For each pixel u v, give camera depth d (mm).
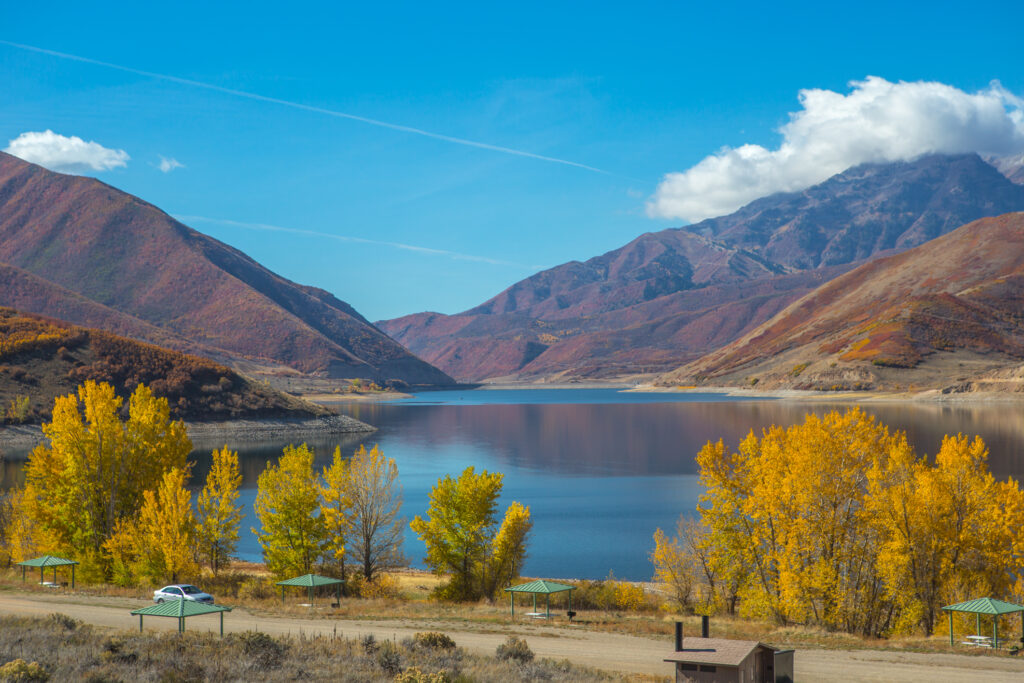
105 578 62875
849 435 51094
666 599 59000
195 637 35406
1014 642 42688
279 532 59375
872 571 50062
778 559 51188
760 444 55562
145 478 68000
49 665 28891
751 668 27250
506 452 188375
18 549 66625
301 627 43125
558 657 37250
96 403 67375
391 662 32188
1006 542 48500
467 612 49406
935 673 35625
